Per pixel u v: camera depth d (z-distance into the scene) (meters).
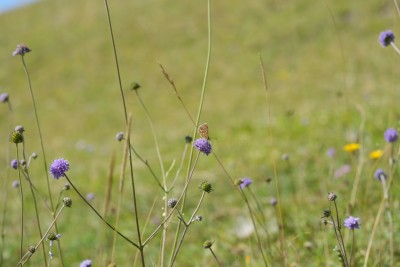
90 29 35.28
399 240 3.72
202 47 28.66
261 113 14.04
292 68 21.86
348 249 3.79
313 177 6.00
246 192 6.19
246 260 3.99
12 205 8.01
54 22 38.47
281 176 6.54
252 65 24.03
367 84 14.40
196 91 23.00
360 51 20.64
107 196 3.21
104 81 27.58
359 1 26.25
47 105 26.03
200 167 8.23
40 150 16.27
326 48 22.89
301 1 29.02
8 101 3.59
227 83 22.92
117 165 10.29
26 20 40.22
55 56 32.84
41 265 5.04
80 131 20.06
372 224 3.88
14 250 5.61
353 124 8.03
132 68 28.53
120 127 19.34
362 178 5.01
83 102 25.27
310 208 4.97
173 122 17.20
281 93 17.89
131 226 5.86
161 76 26.16
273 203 3.63
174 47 29.84
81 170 10.80
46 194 8.63
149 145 12.45
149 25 33.34
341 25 24.95
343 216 3.99
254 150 8.53
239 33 28.56
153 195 7.20
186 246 4.89
